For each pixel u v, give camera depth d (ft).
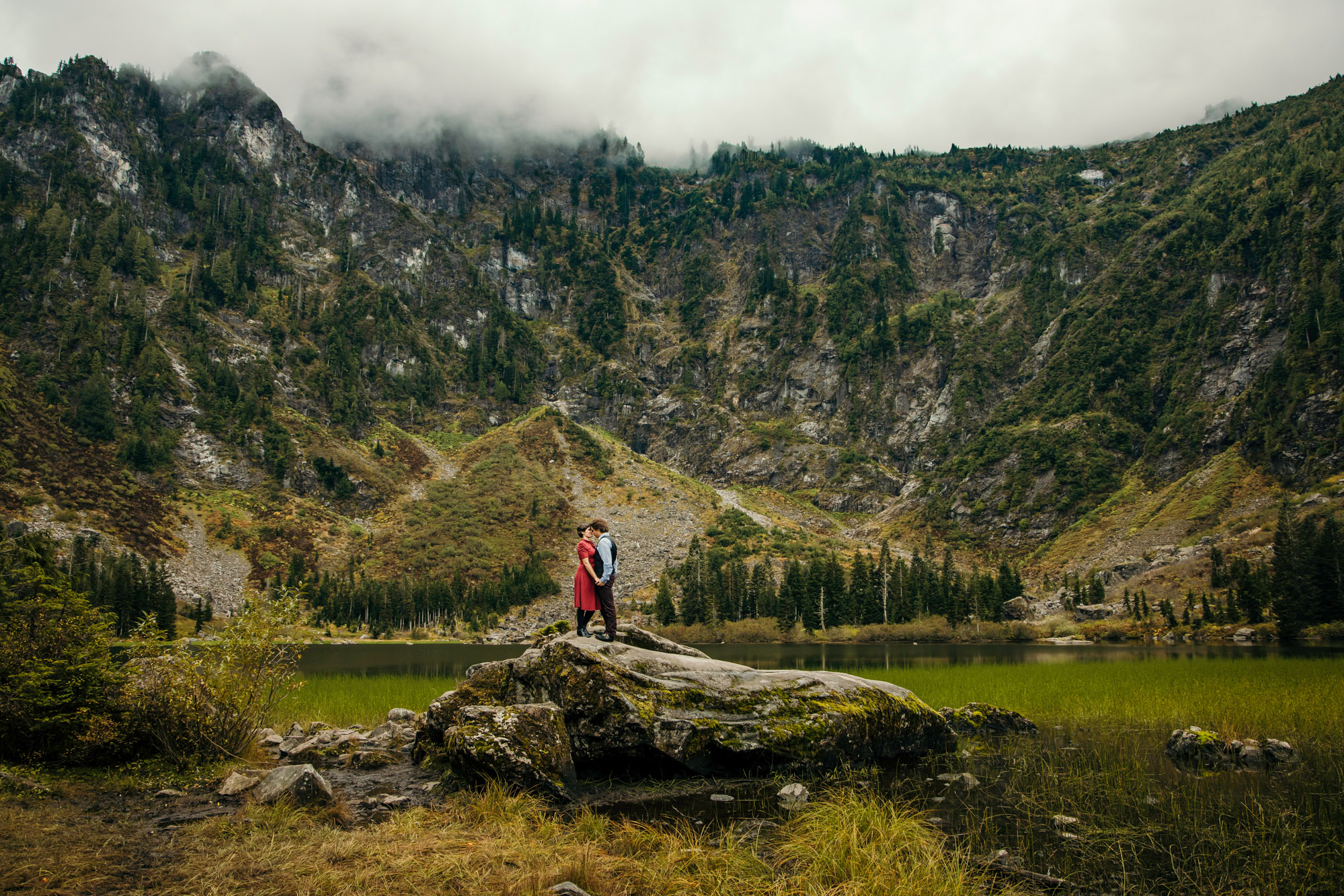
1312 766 54.95
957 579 481.87
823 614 441.27
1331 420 561.43
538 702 52.75
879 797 45.09
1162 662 158.61
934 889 29.50
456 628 484.74
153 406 652.07
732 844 34.71
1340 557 300.40
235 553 537.65
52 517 474.08
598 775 49.96
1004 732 71.41
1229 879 32.40
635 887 30.27
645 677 52.26
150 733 51.55
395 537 638.94
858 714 55.47
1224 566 417.49
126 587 329.52
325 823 38.29
